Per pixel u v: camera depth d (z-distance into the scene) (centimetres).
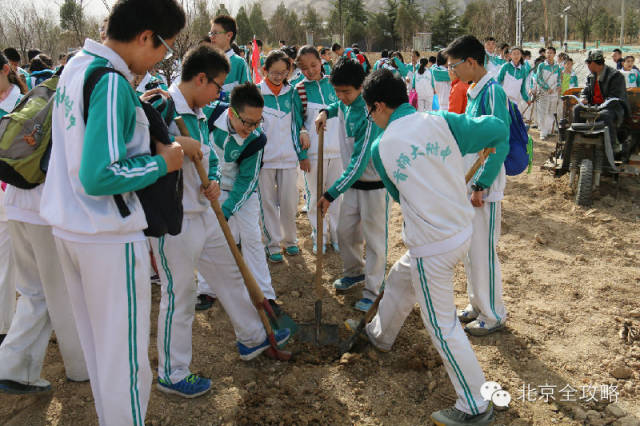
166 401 305
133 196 214
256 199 397
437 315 274
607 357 349
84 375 323
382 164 267
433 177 257
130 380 229
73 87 203
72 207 209
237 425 290
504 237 559
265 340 340
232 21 520
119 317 220
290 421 288
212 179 302
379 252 403
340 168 502
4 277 339
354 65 354
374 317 376
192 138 265
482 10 2866
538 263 493
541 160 878
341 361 340
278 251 502
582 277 462
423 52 4428
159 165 210
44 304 304
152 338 376
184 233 281
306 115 483
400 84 271
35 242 279
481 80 341
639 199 651
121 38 208
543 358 350
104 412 230
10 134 251
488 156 319
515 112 354
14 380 297
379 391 318
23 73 820
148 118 222
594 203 644
